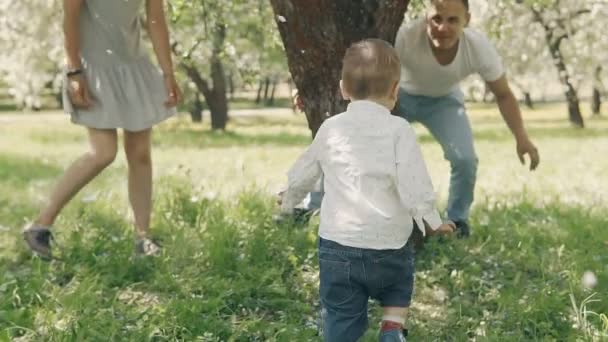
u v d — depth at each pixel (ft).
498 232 18.39
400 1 15.24
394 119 10.76
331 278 10.52
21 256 16.60
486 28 34.81
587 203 24.12
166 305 13.03
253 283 14.38
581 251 17.07
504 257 16.56
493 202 24.29
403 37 17.19
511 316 13.05
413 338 12.39
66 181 15.26
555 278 15.28
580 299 14.07
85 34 14.84
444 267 15.69
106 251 16.29
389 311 10.71
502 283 14.97
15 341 11.85
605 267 15.83
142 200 16.20
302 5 14.93
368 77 10.89
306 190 11.21
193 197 20.47
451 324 12.93
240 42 50.96
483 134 78.59
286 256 15.76
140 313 12.87
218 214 18.98
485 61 17.06
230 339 11.97
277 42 27.78
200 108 105.40
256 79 27.94
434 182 32.30
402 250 10.58
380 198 10.39
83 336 11.85
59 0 55.98
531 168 17.48
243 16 38.55
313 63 15.30
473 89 58.85
